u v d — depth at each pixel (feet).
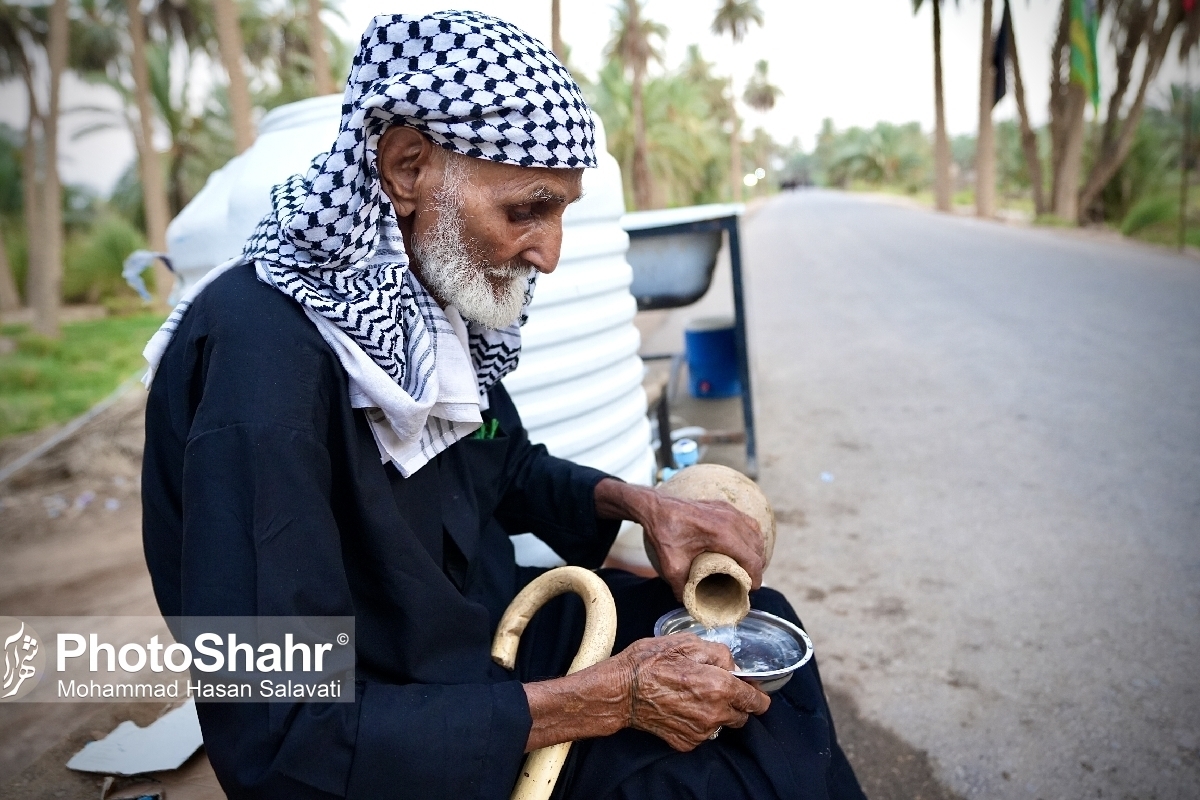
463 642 3.87
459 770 3.15
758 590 4.99
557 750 3.56
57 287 45.91
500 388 5.21
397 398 3.38
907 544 10.38
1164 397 15.43
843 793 4.10
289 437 3.09
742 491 5.27
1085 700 7.10
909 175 207.51
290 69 87.86
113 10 71.97
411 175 3.52
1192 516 10.40
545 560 6.78
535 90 3.39
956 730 6.87
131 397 23.85
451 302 3.74
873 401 17.02
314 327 3.35
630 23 80.23
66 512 16.66
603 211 7.11
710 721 3.50
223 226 6.73
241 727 2.96
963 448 13.71
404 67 3.36
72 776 4.99
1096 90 53.88
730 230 11.74
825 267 43.06
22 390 32.17
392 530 3.56
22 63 62.23
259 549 2.97
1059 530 10.36
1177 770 6.23
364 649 3.60
